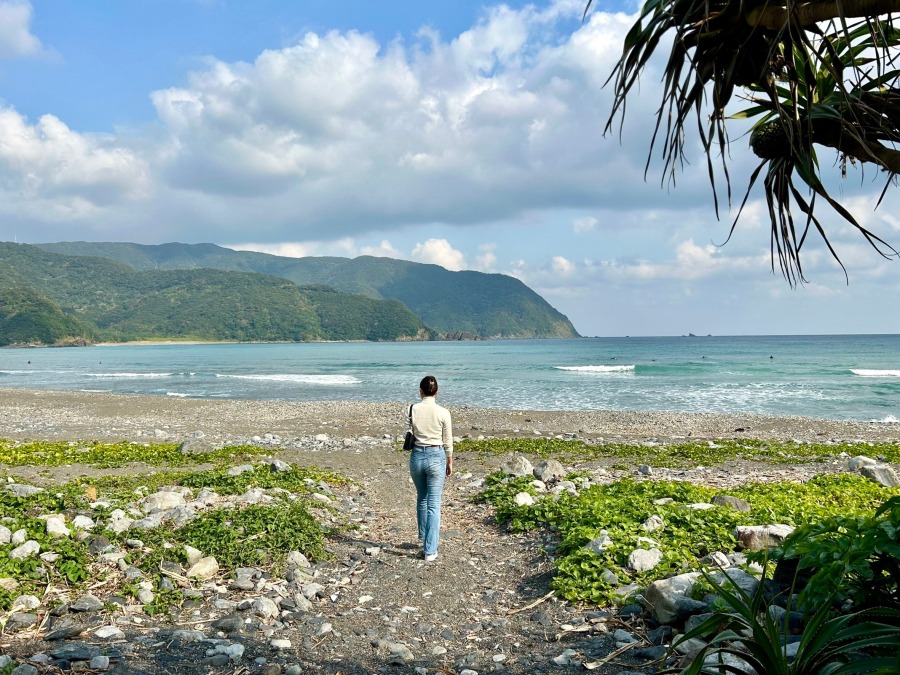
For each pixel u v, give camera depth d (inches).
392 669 198.8
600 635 222.2
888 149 126.8
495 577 299.0
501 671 197.3
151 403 1469.0
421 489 331.3
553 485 512.1
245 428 1021.2
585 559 287.7
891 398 1501.0
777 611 194.2
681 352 5004.9
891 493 447.5
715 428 999.0
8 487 400.5
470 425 1047.0
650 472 584.1
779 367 2832.2
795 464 639.8
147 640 208.4
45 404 1456.7
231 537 309.6
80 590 247.0
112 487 464.4
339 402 1498.5
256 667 193.2
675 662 189.6
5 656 184.4
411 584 287.4
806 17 112.0
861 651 146.6
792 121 135.0
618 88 123.6
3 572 248.2
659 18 116.9
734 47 120.7
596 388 1859.0
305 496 453.1
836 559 166.4
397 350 7603.4
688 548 299.4
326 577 293.7
